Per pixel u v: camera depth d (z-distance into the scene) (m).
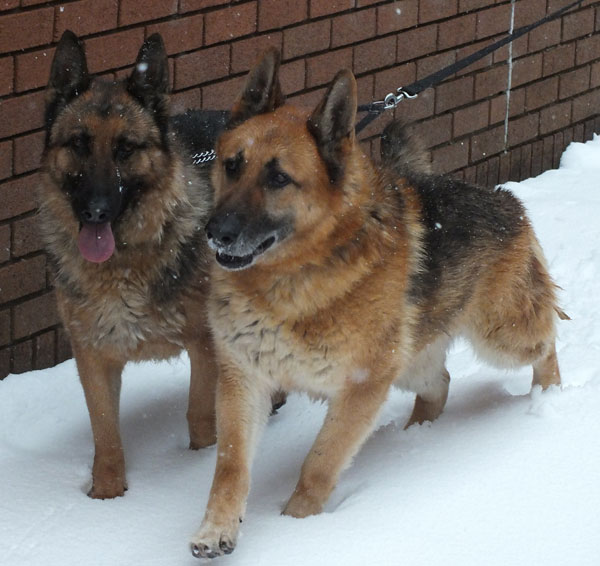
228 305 3.38
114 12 4.04
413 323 3.46
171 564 3.21
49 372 4.00
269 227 3.29
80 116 3.47
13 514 3.36
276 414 3.85
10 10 3.83
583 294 4.39
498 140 5.23
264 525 3.33
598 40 5.63
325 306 3.34
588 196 5.14
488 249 3.64
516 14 5.17
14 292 3.94
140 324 3.54
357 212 3.35
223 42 4.32
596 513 3.30
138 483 3.52
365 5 4.65
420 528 3.27
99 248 3.44
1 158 3.87
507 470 3.44
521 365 3.80
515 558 3.19
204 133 3.83
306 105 4.57
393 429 3.74
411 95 4.06
